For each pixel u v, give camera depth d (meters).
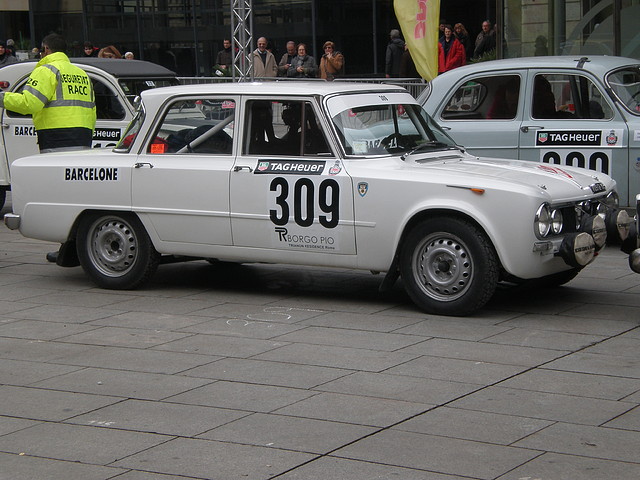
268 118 8.76
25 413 6.16
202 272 10.43
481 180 7.94
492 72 11.59
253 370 6.92
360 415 5.96
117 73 13.58
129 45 32.16
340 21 29.30
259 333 7.91
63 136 10.91
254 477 5.08
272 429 5.76
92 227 9.58
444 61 21.38
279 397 6.33
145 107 9.33
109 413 6.11
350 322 8.18
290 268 10.55
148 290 9.60
